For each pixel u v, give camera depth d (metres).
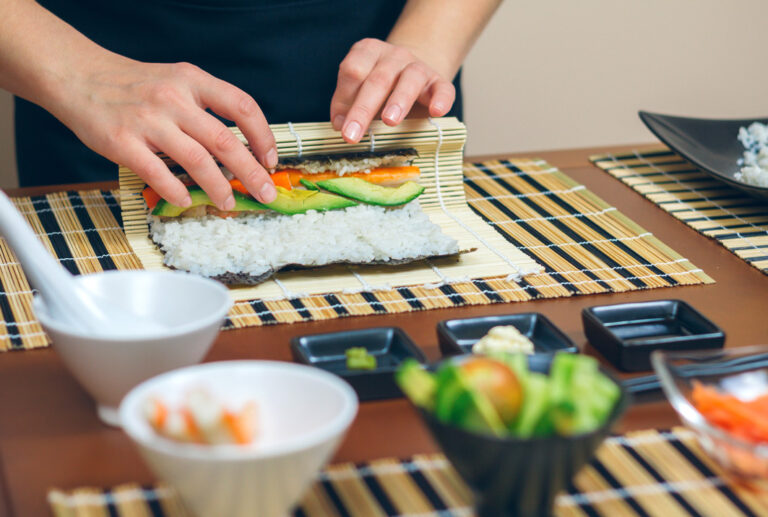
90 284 1.00
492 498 0.89
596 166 1.51
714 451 0.94
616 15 2.54
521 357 0.92
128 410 0.87
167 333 0.94
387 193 1.27
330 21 1.51
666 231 1.32
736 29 2.64
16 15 1.29
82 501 0.91
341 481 0.93
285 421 0.91
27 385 1.03
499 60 2.49
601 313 1.10
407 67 1.33
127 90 1.25
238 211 1.25
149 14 1.47
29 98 1.32
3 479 0.94
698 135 1.48
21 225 0.98
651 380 1.01
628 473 0.95
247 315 1.12
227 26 1.48
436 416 0.88
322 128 1.32
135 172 1.23
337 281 1.18
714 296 1.18
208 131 1.22
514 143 2.60
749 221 1.34
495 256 1.23
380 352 1.05
